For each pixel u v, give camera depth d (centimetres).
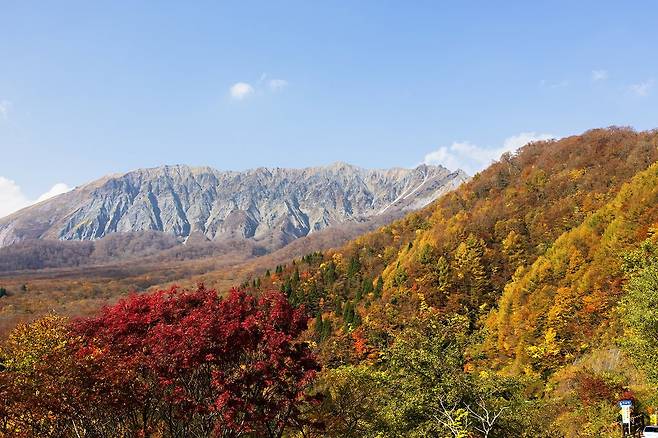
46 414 1144
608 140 11950
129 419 1373
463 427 1506
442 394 1588
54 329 1691
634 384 2517
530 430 1642
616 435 1944
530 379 1825
